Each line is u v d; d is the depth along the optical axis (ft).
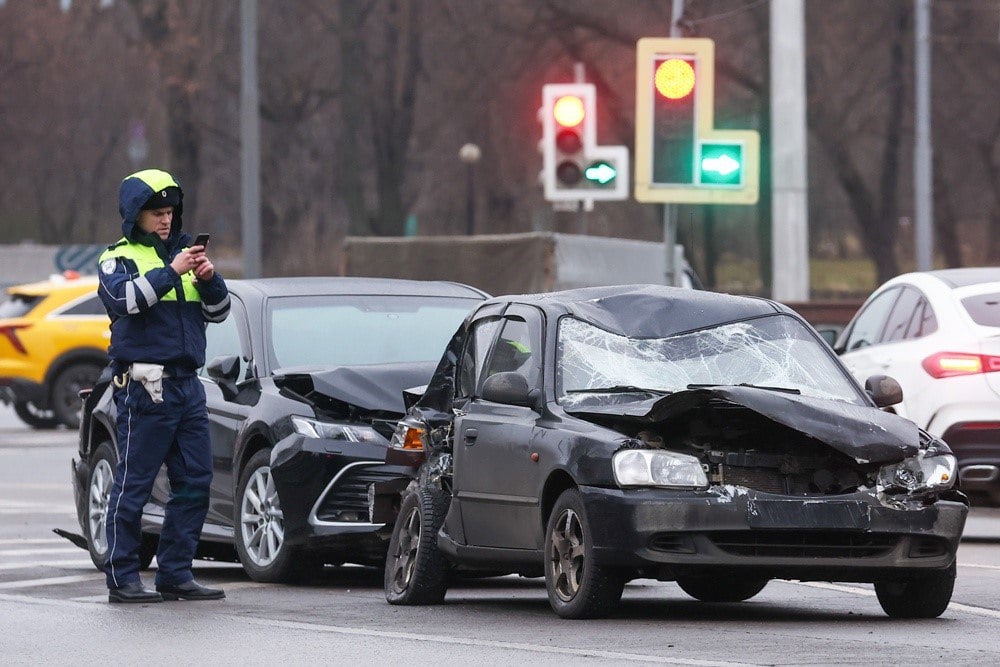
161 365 87.76
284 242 579.89
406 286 115.85
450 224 563.07
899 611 80.89
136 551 88.94
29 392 248.93
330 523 97.45
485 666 65.26
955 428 121.39
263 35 503.61
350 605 88.53
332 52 510.58
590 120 196.54
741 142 168.14
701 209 517.96
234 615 82.84
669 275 183.32
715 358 84.64
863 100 490.90
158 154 557.74
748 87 453.58
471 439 86.07
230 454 105.40
